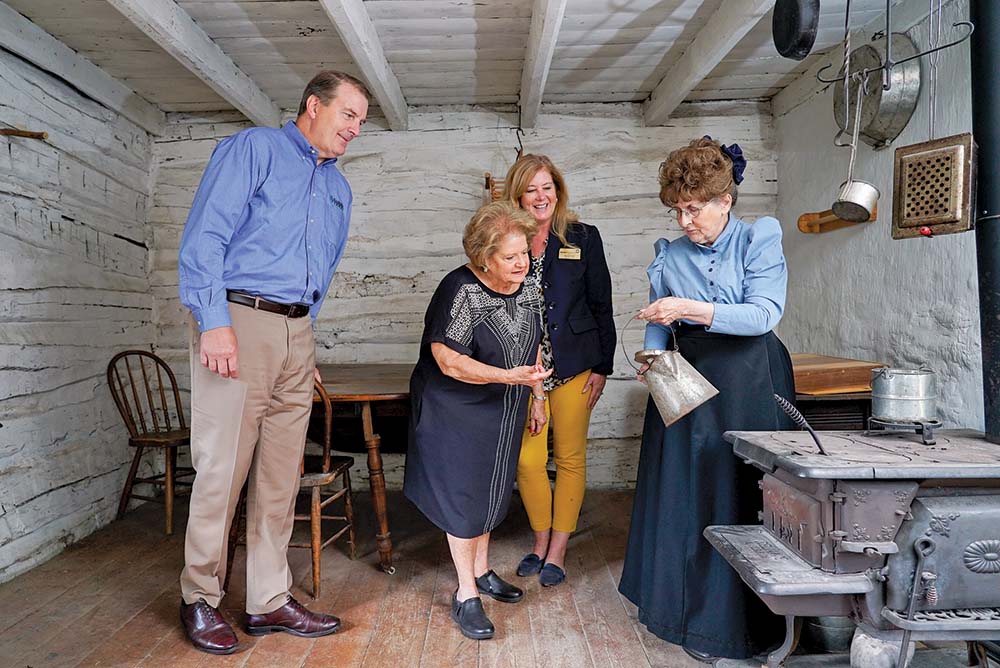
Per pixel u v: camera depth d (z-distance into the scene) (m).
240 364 2.32
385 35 3.26
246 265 2.32
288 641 2.46
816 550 1.68
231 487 2.36
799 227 3.71
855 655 1.68
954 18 2.58
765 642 2.21
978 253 1.95
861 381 2.84
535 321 2.46
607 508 3.98
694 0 2.96
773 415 2.19
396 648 2.40
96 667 2.27
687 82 3.51
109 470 3.83
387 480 4.41
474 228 2.31
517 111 4.33
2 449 3.01
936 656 2.27
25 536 3.11
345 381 3.41
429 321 2.45
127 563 3.19
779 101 4.18
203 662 2.30
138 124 4.13
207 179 2.27
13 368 3.09
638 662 2.28
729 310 2.09
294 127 2.42
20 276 3.15
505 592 2.75
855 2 2.93
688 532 2.24
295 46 3.37
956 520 1.59
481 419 2.42
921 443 1.85
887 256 3.09
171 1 2.88
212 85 3.43
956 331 2.65
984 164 1.92
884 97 2.79
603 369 2.96
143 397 4.23
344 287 4.39
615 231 4.36
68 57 3.40
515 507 4.02
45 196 3.34
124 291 4.05
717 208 2.17
